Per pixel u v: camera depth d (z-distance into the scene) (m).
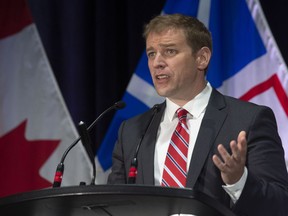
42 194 3.49
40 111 8.53
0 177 8.42
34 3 8.81
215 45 8.01
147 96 8.11
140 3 8.48
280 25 7.98
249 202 4.14
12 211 3.77
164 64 5.11
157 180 5.01
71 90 8.52
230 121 5.00
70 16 8.65
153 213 3.74
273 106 7.78
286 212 4.44
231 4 8.16
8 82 8.63
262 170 4.65
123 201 3.54
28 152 8.45
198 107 5.23
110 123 8.37
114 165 5.35
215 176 4.74
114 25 8.55
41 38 8.70
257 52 7.96
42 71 8.61
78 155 8.33
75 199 3.50
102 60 8.45
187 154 5.00
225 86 7.98
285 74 7.83
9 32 8.77
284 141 7.61
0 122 8.56
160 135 5.24
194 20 5.28
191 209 3.58
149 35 5.21
